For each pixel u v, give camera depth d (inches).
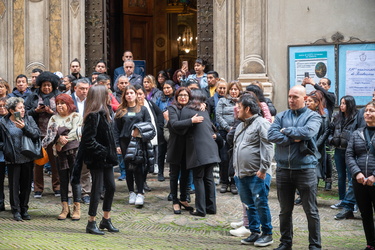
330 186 377.7
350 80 415.5
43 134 343.6
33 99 347.9
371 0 411.5
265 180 243.4
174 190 311.1
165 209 319.9
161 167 401.1
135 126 319.0
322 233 275.9
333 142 329.1
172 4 818.2
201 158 298.8
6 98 298.4
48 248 201.8
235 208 322.7
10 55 505.7
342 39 417.4
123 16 709.3
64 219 292.4
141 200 321.1
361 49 413.1
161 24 825.5
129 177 333.4
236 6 455.2
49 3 502.3
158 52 828.0
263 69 437.7
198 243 237.0
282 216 230.8
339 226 290.0
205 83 416.8
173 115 304.5
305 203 225.6
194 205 329.7
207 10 470.6
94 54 502.0
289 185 228.1
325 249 235.5
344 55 416.8
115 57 697.6
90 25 502.6
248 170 243.0
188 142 302.4
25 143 284.2
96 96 250.2
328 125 332.2
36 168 344.2
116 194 358.6
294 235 270.4
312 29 425.1
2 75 506.9
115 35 697.6
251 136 242.8
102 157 247.9
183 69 459.2
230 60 457.1
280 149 227.5
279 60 434.6
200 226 284.5
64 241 220.7
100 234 251.0
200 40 473.4
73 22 500.7
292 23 430.3
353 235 272.4
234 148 251.0
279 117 231.1
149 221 293.3
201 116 300.7
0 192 309.1
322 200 347.6
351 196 303.1
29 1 502.9
